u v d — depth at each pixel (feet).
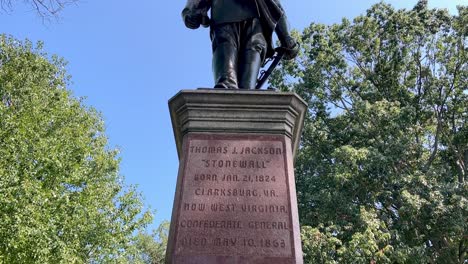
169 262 12.08
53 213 44.27
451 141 73.10
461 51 73.00
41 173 44.78
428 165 66.95
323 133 73.41
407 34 74.64
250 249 12.26
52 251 41.47
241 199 13.08
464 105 73.72
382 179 60.23
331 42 76.69
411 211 56.24
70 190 49.52
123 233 53.47
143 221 55.47
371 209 61.21
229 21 17.74
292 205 13.07
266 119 14.57
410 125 67.56
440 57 74.23
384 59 75.66
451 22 74.08
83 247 49.34
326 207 61.31
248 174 13.56
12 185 39.42
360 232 54.90
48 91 58.03
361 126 69.82
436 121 74.38
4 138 42.83
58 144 48.39
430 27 74.43
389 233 53.93
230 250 12.23
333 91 75.66
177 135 15.66
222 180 13.42
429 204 56.39
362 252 50.88
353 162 59.93
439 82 74.02
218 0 18.33
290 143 14.62
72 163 49.21
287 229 12.62
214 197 13.09
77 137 55.01
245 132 14.37
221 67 16.75
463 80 73.41
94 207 50.37
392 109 66.74
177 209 12.89
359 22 76.84
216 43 17.60
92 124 61.98
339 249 52.29
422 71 75.15
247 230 12.56
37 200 39.75
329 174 63.87
